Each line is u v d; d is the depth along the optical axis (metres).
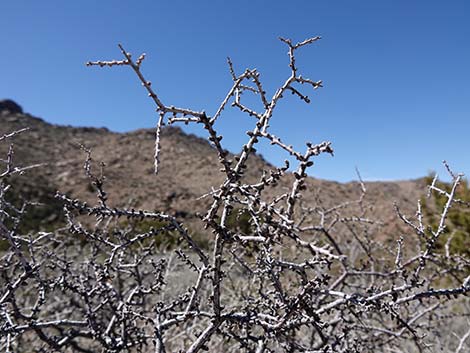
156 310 2.21
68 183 30.52
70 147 43.31
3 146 29.19
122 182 32.25
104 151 42.81
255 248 1.66
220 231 1.60
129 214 1.67
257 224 1.49
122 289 3.30
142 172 37.78
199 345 1.80
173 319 2.00
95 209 1.66
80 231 1.88
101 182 1.71
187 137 50.31
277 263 1.58
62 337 2.29
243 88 1.81
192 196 30.11
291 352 1.96
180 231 1.71
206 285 3.82
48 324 2.11
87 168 1.72
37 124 47.97
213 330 1.81
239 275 3.86
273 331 1.72
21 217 2.39
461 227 6.68
